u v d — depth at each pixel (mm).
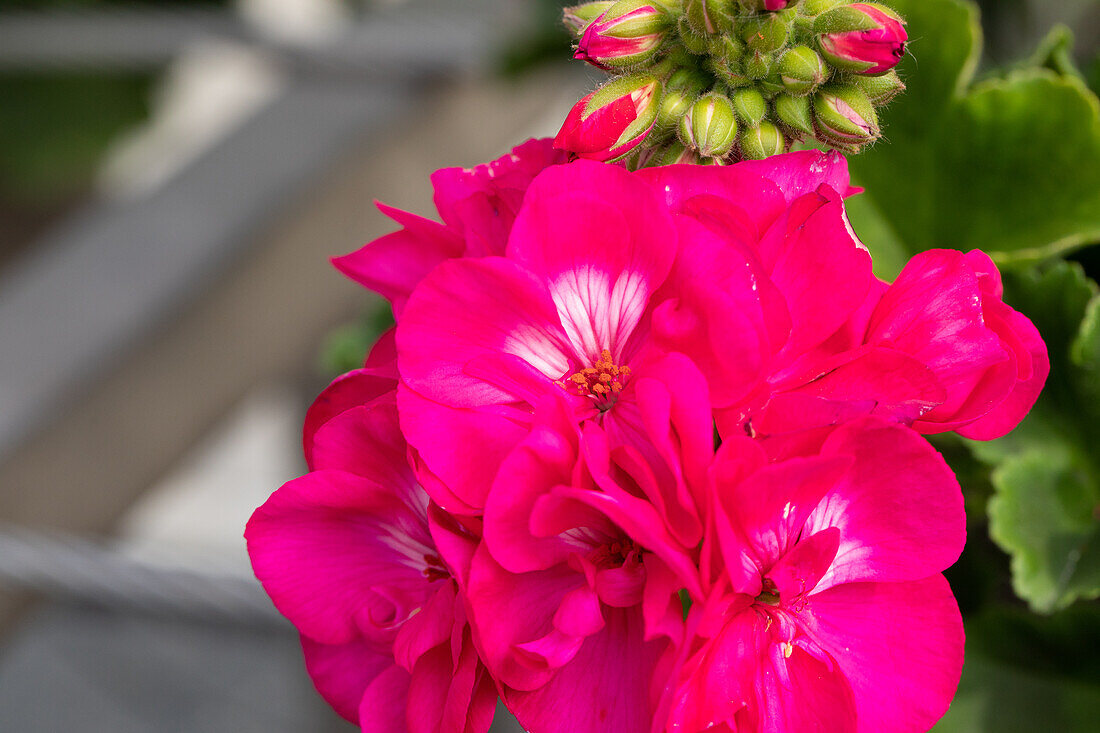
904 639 265
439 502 264
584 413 270
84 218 747
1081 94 337
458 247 286
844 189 280
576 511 263
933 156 353
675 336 263
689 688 256
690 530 257
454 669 266
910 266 273
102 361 599
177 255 653
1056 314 333
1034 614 329
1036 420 340
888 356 263
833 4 276
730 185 269
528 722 265
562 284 273
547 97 865
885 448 260
